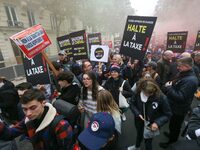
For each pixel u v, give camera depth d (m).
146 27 3.55
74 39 5.61
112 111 2.24
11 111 3.12
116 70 3.36
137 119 2.88
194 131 1.48
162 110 2.53
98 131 1.60
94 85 2.95
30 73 3.73
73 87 3.03
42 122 1.54
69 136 1.60
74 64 5.42
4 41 16.91
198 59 4.98
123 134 3.77
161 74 4.41
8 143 2.48
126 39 3.92
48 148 1.57
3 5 16.72
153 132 2.60
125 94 3.35
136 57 3.80
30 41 3.06
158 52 11.17
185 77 2.73
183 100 2.73
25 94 1.48
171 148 1.05
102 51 5.04
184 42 5.65
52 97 3.72
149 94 2.50
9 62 17.12
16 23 18.16
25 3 18.55
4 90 3.06
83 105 3.12
